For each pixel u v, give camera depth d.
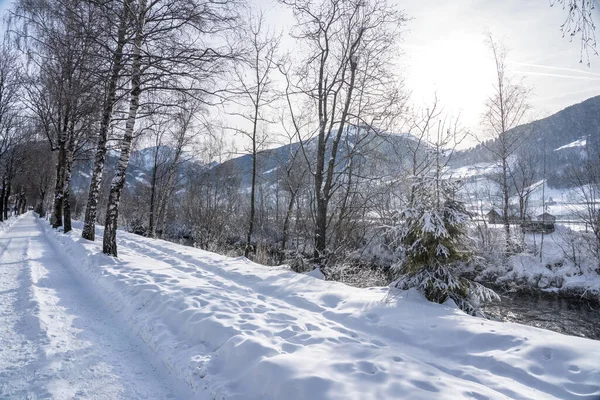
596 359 3.59
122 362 4.13
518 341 4.18
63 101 15.23
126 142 10.37
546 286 16.36
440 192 6.62
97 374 3.76
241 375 3.47
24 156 32.78
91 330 5.04
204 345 4.30
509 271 18.28
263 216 26.92
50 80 14.90
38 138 28.72
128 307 5.90
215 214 22.38
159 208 24.88
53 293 6.85
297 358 3.53
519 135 21.28
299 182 15.83
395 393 2.98
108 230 9.95
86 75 9.40
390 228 7.16
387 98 11.34
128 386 3.59
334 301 6.43
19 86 18.86
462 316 5.20
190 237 29.34
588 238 17.66
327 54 11.38
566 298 15.02
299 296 6.61
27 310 5.54
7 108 22.72
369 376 3.26
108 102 11.96
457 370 3.69
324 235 11.30
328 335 4.52
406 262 6.80
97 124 16.61
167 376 3.87
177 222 32.69
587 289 14.90
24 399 3.14
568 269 16.62
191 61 9.08
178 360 3.97
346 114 11.05
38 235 20.25
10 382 3.41
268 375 3.27
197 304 5.54
